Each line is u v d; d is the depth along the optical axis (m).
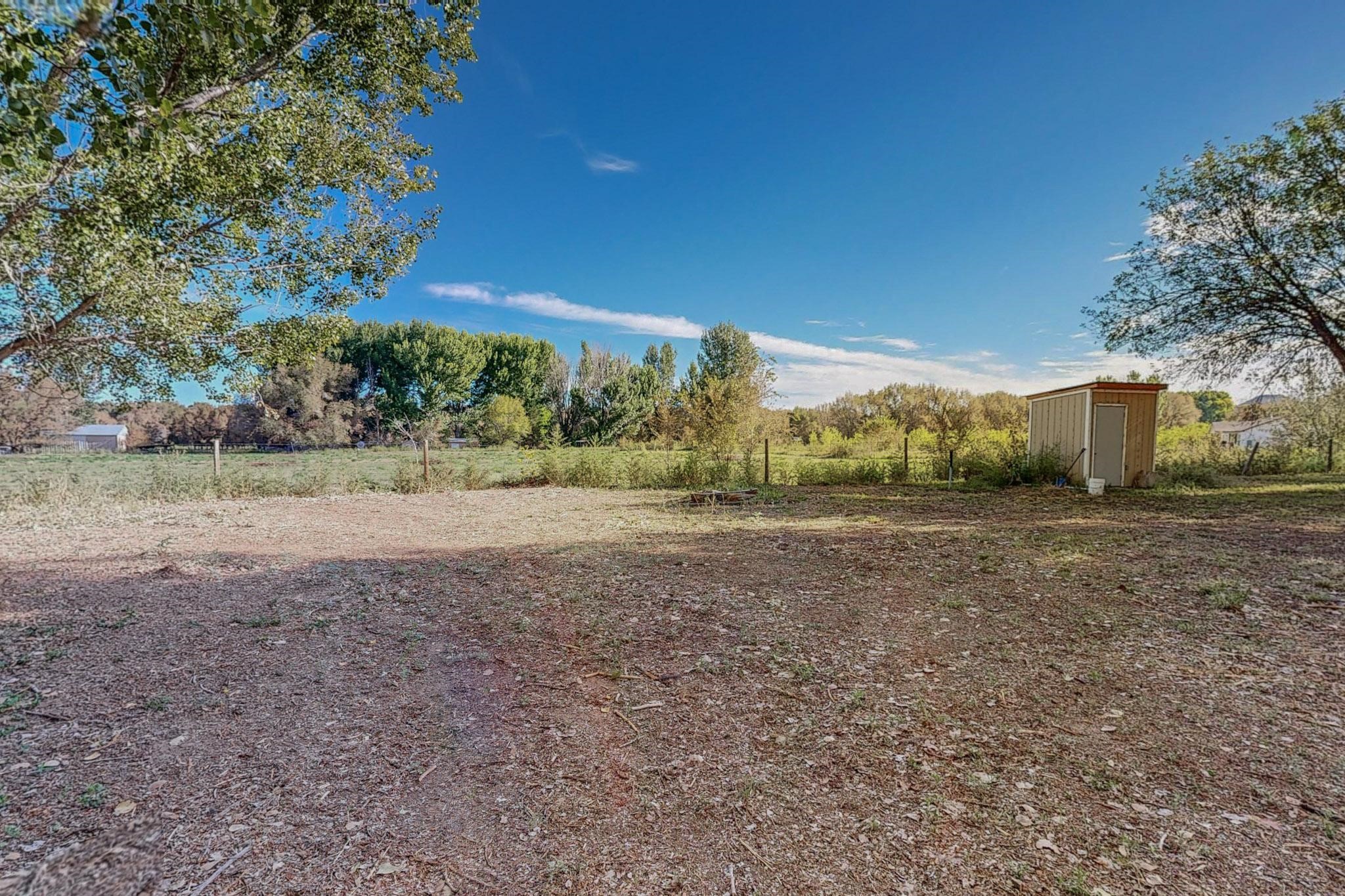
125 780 2.05
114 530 7.39
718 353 38.22
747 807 1.92
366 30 7.34
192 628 3.71
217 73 5.77
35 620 3.83
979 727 2.42
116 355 7.84
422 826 1.83
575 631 3.68
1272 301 10.16
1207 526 7.23
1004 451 13.87
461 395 38.12
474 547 6.48
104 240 5.63
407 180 9.25
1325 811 1.81
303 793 2.00
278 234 8.30
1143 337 11.51
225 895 1.52
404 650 3.37
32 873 1.58
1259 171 9.52
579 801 1.96
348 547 6.49
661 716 2.57
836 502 10.19
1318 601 3.99
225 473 11.99
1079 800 1.91
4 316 6.24
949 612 3.98
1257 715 2.46
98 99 3.31
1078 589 4.48
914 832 1.77
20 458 13.55
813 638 3.52
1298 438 15.42
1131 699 2.64
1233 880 1.54
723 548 6.29
